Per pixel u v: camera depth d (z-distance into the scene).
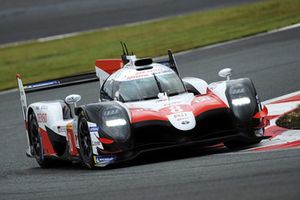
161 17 113.38
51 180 32.94
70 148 36.62
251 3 112.94
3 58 96.75
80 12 127.88
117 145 32.47
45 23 121.31
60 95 64.81
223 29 88.44
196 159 32.12
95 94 61.97
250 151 32.91
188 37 87.31
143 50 83.06
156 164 32.38
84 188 28.12
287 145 33.31
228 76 38.12
